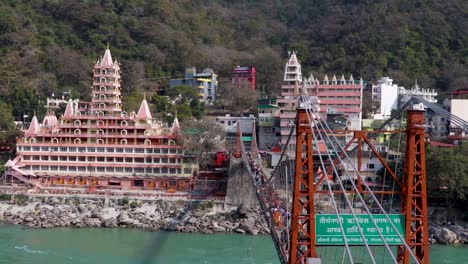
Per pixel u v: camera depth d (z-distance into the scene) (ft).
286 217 210.18
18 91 547.49
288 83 510.99
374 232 160.66
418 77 622.95
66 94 570.87
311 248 162.50
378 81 596.29
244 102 590.14
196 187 401.90
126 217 348.79
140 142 415.64
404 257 159.63
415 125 159.84
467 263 265.54
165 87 633.20
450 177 330.34
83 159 417.49
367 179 371.35
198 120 481.46
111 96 427.74
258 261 269.44
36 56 620.08
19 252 279.49
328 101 510.99
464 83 579.07
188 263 264.31
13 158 448.24
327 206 303.48
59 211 360.28
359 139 170.09
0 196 377.50
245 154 403.34
